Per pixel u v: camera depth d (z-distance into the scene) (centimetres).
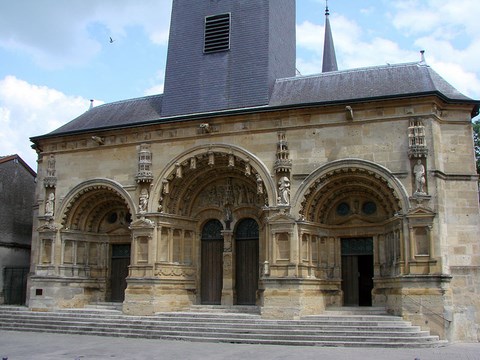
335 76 2662
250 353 1748
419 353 1748
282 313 2250
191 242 2748
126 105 3062
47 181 2850
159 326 2259
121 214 2931
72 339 2139
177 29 2927
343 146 2345
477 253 2209
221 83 2736
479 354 1733
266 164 2448
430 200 2180
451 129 2316
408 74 2511
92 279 2886
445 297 2086
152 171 2645
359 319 2150
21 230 3419
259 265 2595
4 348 1880
